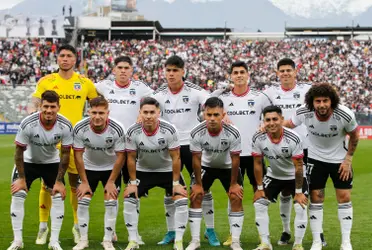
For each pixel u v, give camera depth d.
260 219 7.88
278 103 9.24
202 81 49.34
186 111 8.90
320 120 7.72
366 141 33.78
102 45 54.16
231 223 8.07
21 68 47.22
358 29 61.22
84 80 9.28
